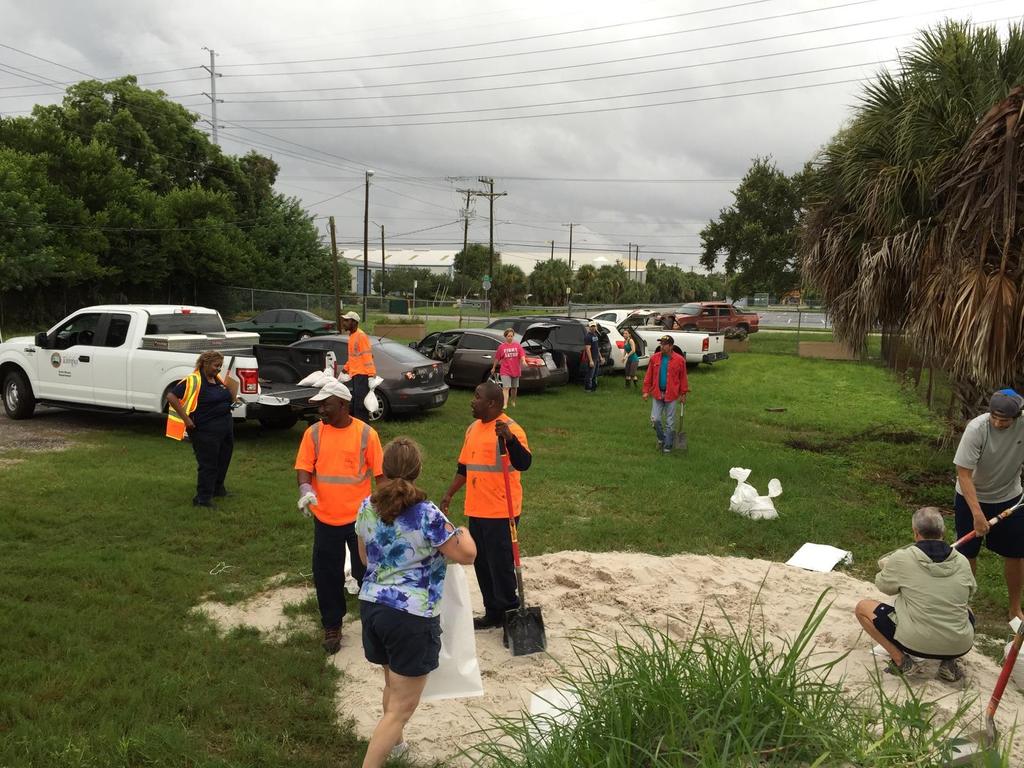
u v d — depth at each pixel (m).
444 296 81.50
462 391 16.98
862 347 10.30
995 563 6.99
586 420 13.85
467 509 5.08
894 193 8.97
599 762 3.02
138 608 5.27
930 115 8.88
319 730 3.93
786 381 20.59
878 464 10.96
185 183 42.91
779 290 37.22
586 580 6.09
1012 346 7.68
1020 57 8.92
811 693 3.43
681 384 10.98
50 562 5.93
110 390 11.04
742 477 8.13
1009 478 5.40
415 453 3.57
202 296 41.81
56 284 35.09
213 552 6.51
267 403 10.45
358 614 5.36
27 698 3.93
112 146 37.84
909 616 4.43
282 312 27.31
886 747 3.12
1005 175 7.23
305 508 4.72
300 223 49.25
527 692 4.38
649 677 3.43
